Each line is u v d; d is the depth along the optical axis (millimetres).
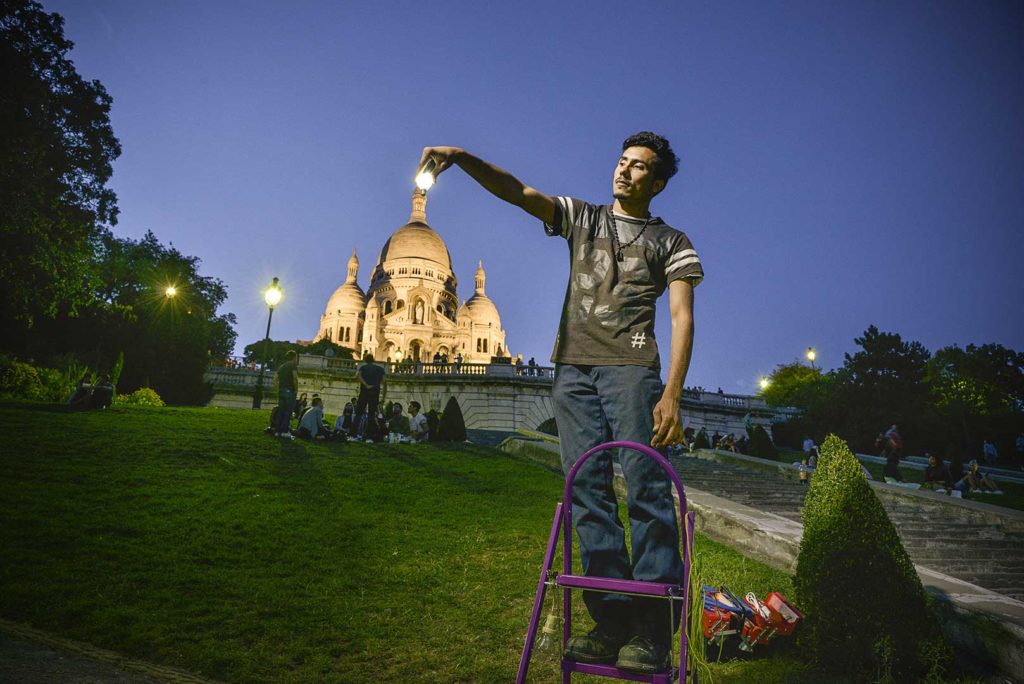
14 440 12484
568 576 2541
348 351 67000
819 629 5855
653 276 3088
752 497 14961
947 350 49062
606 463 2910
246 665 4801
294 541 8141
